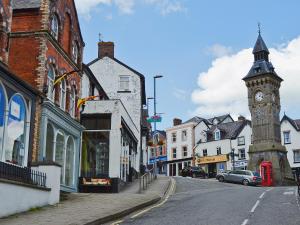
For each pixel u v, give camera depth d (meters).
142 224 12.91
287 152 59.12
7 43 17.53
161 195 24.81
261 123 57.78
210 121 76.75
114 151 26.64
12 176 15.30
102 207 16.39
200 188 32.81
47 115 19.50
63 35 23.14
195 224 12.61
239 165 62.41
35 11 20.56
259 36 63.34
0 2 16.95
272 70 60.00
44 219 13.03
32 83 19.72
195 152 69.81
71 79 24.00
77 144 24.56
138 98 43.94
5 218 13.09
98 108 27.41
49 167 17.12
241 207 17.09
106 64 44.62
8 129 16.23
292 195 22.25
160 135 79.94
